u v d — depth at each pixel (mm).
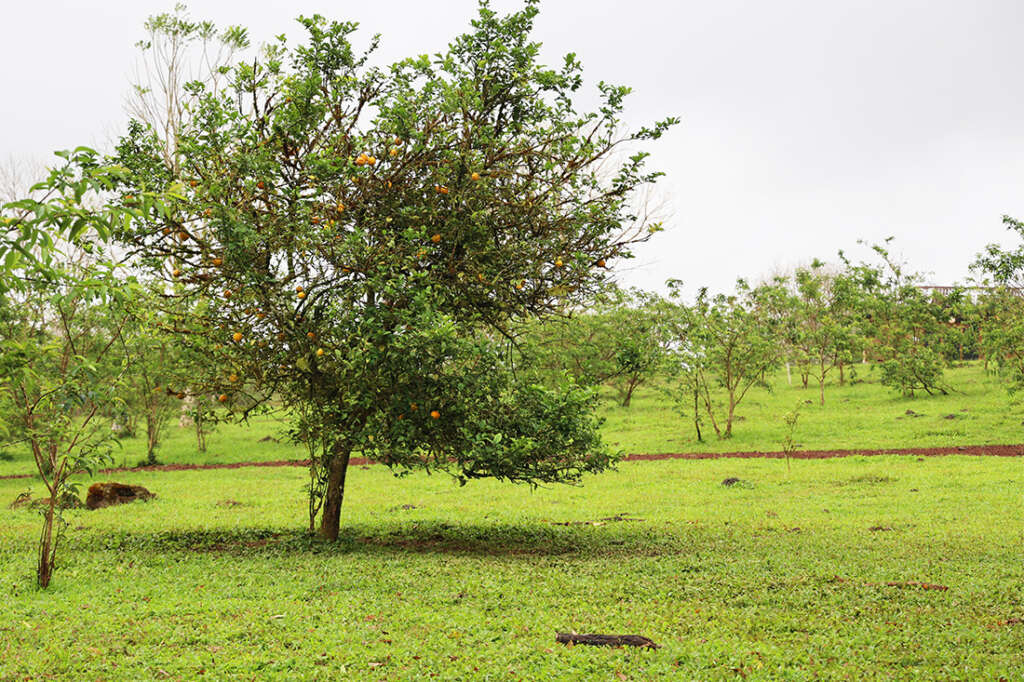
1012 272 36594
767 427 36156
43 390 9172
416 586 10414
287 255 12320
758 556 12375
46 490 24953
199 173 12344
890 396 42125
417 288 12258
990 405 36656
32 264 4484
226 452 35250
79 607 9289
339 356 12211
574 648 7688
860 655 7570
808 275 48531
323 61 13250
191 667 7117
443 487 24219
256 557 12766
